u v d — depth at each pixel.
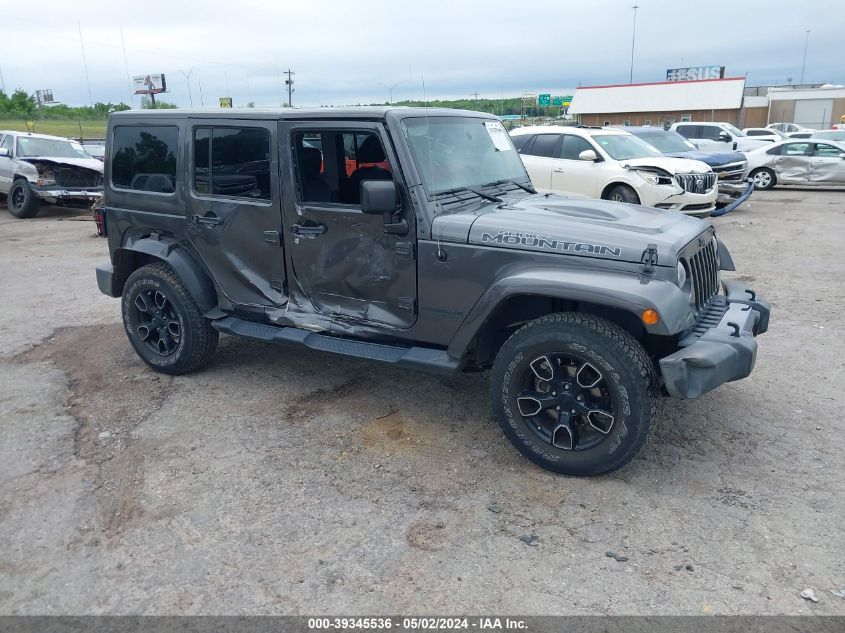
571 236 3.59
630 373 3.38
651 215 4.21
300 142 4.28
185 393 4.97
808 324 6.27
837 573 2.93
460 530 3.30
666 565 3.01
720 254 4.78
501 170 4.84
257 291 4.70
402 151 3.89
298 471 3.88
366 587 2.93
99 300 7.63
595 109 46.75
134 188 5.16
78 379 5.28
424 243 3.90
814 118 47.91
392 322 4.17
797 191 18.30
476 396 4.85
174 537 3.30
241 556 3.15
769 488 3.58
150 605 2.86
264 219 4.48
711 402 4.62
